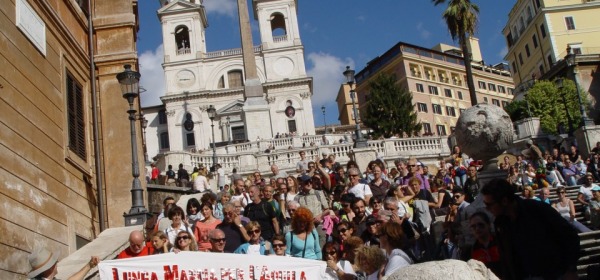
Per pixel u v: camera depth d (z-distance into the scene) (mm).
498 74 89188
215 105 65625
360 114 83812
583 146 28703
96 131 14195
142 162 14734
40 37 11500
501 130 11523
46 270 6277
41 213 10469
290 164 32281
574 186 16766
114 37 14930
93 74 14438
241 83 67188
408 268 3273
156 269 7453
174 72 66938
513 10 64312
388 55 79875
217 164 29609
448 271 3178
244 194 14125
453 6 32312
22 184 9805
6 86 9688
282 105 66000
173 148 64562
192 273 7469
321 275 7652
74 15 13977
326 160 16750
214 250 8195
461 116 11945
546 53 57938
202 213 9688
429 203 11766
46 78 11648
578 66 50250
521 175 16750
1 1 9898
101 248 10102
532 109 49125
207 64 67312
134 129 12914
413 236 8719
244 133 60719
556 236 5133
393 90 59438
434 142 34219
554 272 5094
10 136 9586
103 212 13812
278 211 11234
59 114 12164
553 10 57219
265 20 68562
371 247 6691
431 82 78188
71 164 12438
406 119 58375
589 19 57188
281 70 67000
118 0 15156
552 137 32219
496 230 5500
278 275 7555
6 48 9883
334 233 9797
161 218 10617
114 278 7375
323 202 12211
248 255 7609
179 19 68250
